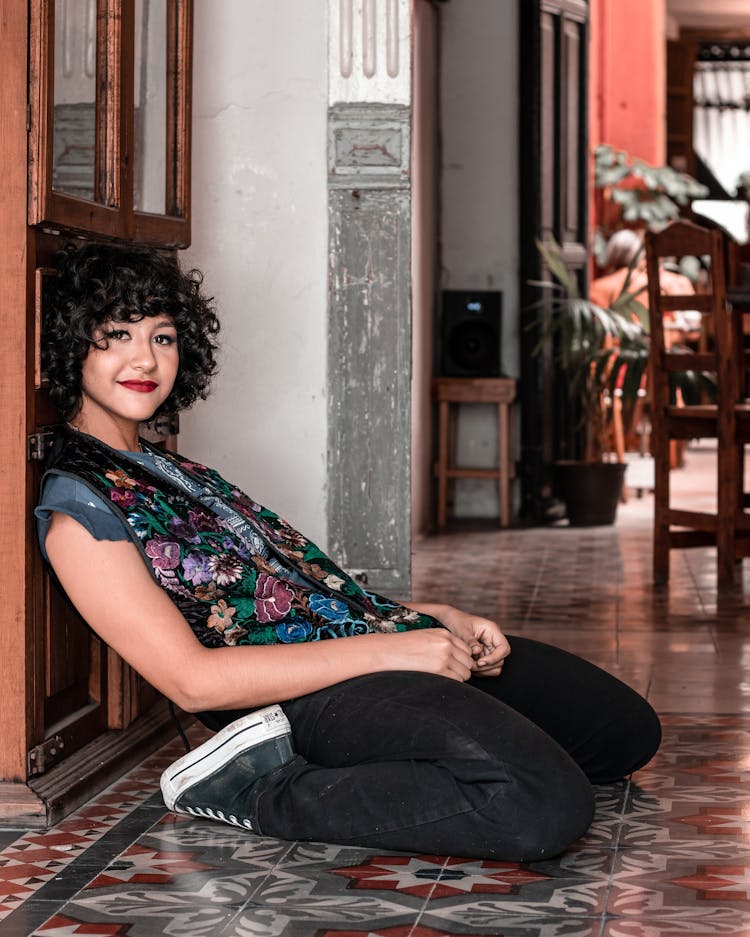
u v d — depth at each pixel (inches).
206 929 79.2
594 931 78.2
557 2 289.4
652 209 392.5
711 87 666.8
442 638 96.4
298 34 163.3
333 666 94.1
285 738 96.5
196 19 163.8
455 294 287.4
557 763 89.1
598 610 193.3
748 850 92.8
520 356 290.7
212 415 166.4
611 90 433.7
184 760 97.8
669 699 140.3
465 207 291.9
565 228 298.2
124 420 98.2
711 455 431.8
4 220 94.9
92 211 102.0
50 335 94.9
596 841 94.9
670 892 84.7
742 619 185.8
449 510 298.4
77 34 100.3
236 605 95.1
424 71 279.3
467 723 89.7
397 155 162.7
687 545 218.1
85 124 103.0
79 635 109.3
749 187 574.2
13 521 96.0
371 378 164.9
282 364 165.9
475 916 80.7
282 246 164.9
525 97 286.4
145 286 94.2
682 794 106.3
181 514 95.3
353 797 91.8
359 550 166.1
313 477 166.6
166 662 90.5
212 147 164.7
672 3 605.6
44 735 101.7
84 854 92.7
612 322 275.7
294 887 86.0
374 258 163.9
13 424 95.7
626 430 311.4
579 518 284.5
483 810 88.4
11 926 80.0
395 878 87.6
